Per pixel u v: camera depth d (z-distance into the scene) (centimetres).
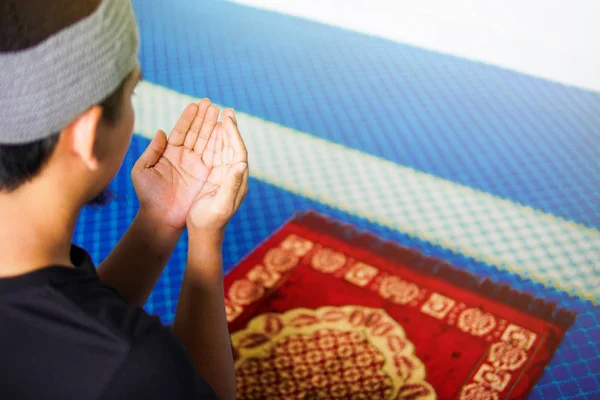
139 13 384
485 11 379
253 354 175
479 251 221
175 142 86
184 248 210
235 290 195
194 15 389
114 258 90
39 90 52
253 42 363
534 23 372
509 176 266
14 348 54
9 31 50
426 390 170
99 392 53
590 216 246
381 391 169
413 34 386
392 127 294
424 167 267
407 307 194
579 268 218
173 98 297
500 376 175
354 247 217
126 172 242
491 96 330
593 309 201
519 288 206
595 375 178
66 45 52
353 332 184
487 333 188
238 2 412
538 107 324
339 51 362
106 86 56
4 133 52
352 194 245
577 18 362
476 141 289
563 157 282
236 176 74
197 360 73
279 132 281
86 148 57
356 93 320
